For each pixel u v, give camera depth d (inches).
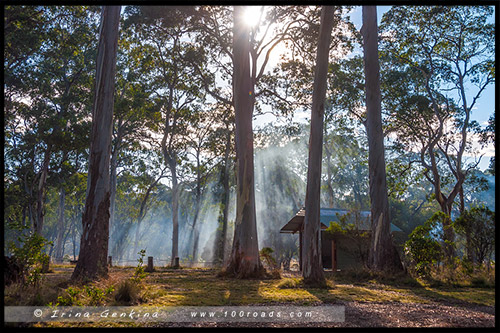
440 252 591.2
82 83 1210.0
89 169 488.4
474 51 1103.6
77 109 1181.7
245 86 681.6
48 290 305.4
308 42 855.7
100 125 494.6
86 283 408.2
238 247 642.2
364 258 704.4
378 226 650.8
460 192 1183.6
